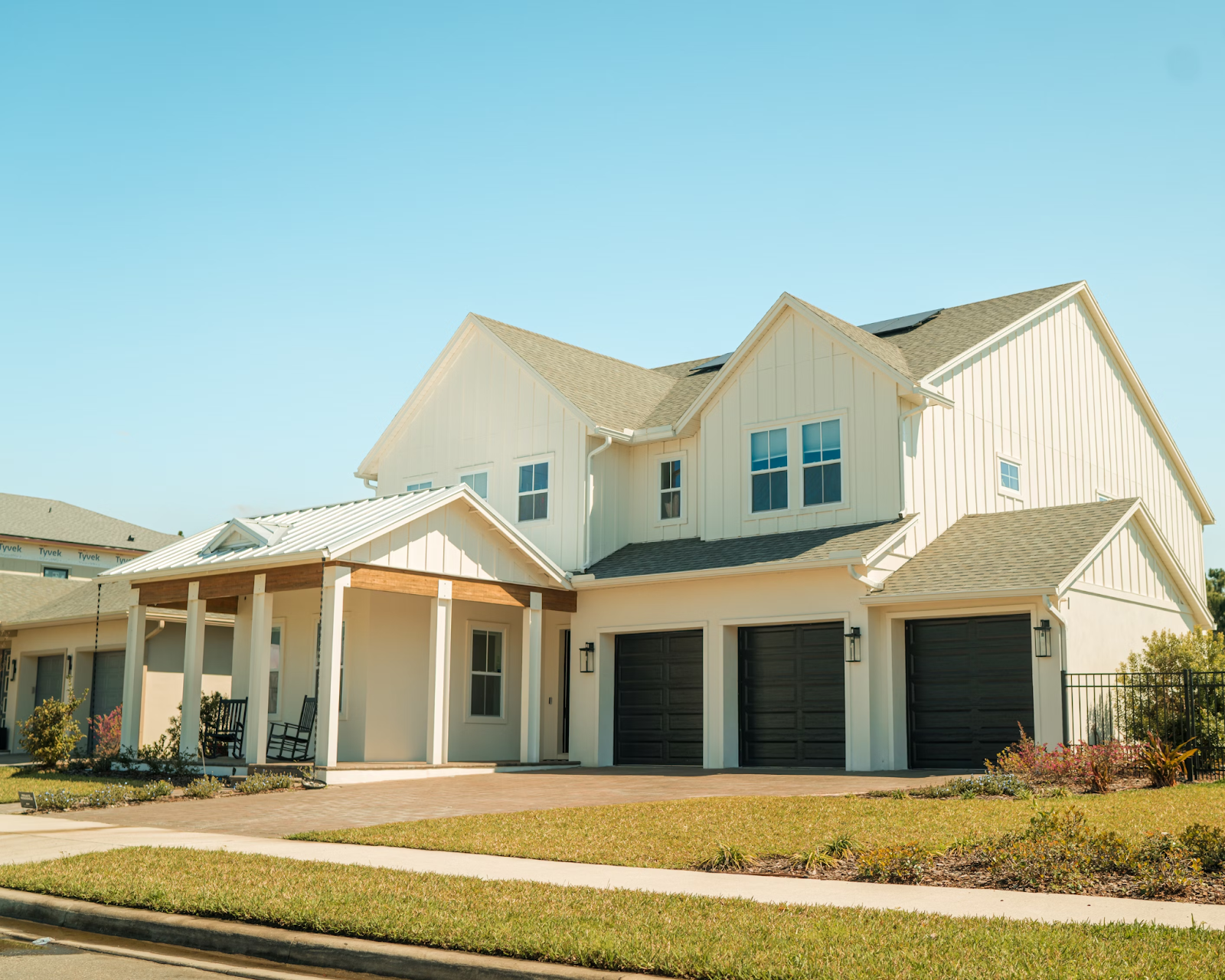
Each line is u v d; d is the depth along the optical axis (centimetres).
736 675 2134
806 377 2189
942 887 924
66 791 1677
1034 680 1792
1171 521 3047
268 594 2009
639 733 2283
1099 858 959
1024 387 2433
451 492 2050
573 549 2406
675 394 2697
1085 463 2636
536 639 2231
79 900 943
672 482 2456
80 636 3034
